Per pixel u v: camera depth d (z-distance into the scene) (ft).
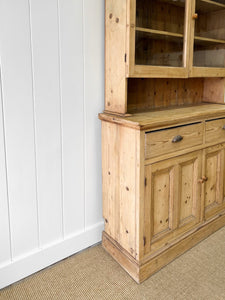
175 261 5.61
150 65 5.13
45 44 4.70
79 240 5.89
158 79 6.30
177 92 6.79
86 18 5.11
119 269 5.42
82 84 5.32
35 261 5.27
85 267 5.47
